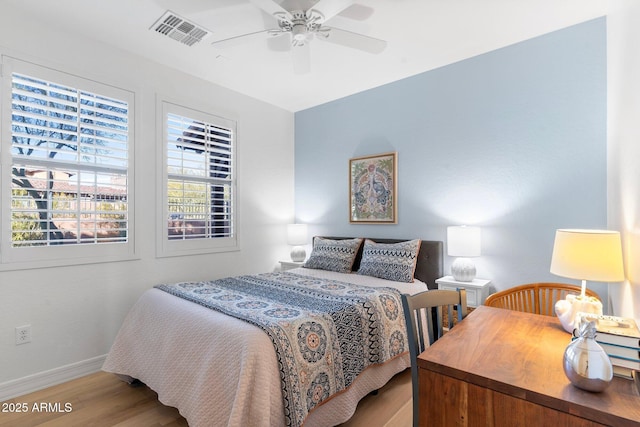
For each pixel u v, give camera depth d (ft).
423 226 10.96
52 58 7.85
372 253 10.70
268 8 6.35
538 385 3.08
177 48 9.11
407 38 8.77
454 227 9.31
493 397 3.19
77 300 8.25
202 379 5.33
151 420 6.33
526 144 9.00
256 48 9.14
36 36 7.63
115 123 8.93
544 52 8.71
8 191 7.22
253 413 4.72
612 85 7.18
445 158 10.46
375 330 7.02
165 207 10.05
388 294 7.93
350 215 12.78
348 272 11.05
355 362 6.41
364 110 12.42
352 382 6.24
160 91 9.97
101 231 8.70
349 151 12.88
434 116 10.69
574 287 6.91
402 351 7.57
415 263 10.03
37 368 7.59
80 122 8.28
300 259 13.23
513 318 5.11
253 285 8.66
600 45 7.95
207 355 5.45
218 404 5.08
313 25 6.88
